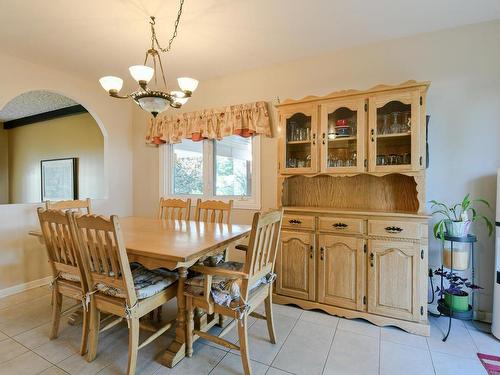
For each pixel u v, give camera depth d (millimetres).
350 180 2615
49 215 1743
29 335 1995
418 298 2020
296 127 2594
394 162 2234
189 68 3033
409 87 2102
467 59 2242
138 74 1738
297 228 2416
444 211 2301
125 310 1544
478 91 2219
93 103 3424
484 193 2211
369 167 2248
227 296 1618
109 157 3621
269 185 3002
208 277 1608
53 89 3027
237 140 3246
